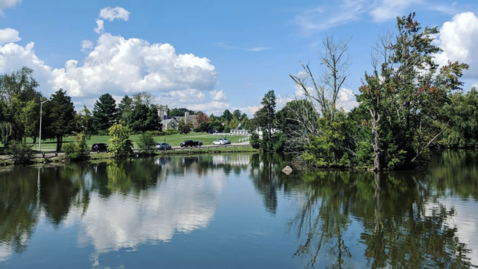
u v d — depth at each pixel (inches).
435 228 719.1
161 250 606.9
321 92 1854.1
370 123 1721.2
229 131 5570.9
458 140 2874.0
